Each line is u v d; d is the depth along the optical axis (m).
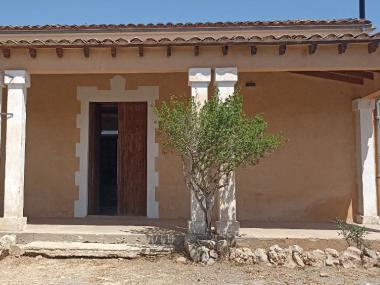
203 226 6.88
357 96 8.84
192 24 10.00
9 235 6.84
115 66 7.23
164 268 6.14
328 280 5.73
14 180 7.11
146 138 9.18
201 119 6.38
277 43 6.82
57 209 8.89
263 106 8.84
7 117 7.18
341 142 8.82
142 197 9.18
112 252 6.54
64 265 6.26
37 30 10.17
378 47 7.02
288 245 6.73
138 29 10.12
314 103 8.84
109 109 10.12
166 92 8.93
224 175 6.78
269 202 8.78
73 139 8.96
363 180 8.51
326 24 9.85
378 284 5.57
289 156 8.81
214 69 7.15
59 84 9.03
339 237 6.82
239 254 6.48
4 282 5.49
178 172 8.88
